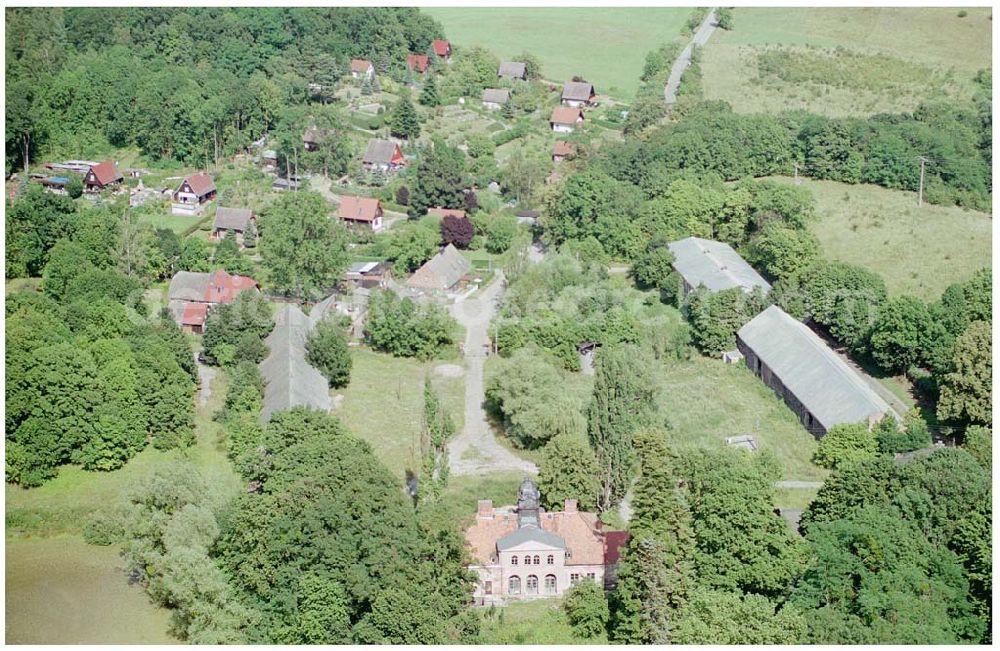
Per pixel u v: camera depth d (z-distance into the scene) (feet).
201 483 538.47
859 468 545.44
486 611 502.79
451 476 607.78
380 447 641.81
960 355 651.25
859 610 476.54
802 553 497.87
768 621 462.60
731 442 638.53
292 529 497.46
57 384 608.19
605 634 485.15
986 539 505.66
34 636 489.26
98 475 608.60
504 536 518.78
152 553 513.45
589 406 601.62
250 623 483.51
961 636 479.00
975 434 611.47
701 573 495.82
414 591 481.05
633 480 577.02
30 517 573.33
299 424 589.73
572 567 513.45
